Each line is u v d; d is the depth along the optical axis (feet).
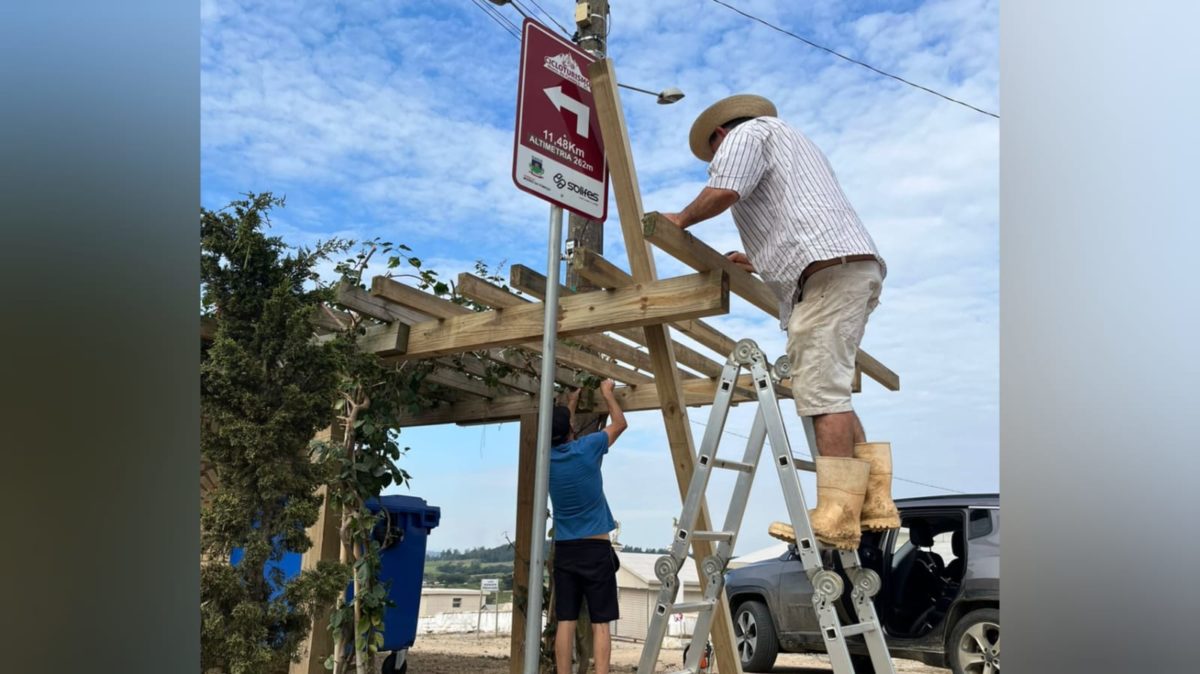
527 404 22.13
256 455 13.05
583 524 17.56
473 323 15.25
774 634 27.09
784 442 10.64
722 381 11.38
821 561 9.96
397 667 22.90
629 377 21.15
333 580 14.02
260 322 13.61
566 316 13.53
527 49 10.59
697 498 11.17
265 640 13.15
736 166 10.98
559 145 10.91
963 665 21.77
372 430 17.01
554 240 10.50
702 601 11.64
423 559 23.52
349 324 16.57
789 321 11.29
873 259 10.92
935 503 23.70
